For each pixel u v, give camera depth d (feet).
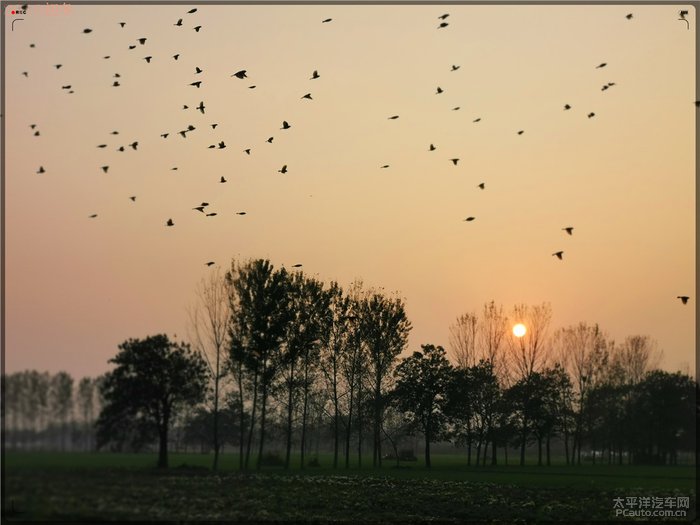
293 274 384.27
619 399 535.19
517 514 230.89
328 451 493.77
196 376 229.86
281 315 362.12
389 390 444.14
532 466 471.21
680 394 513.45
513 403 502.38
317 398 412.36
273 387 369.09
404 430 466.29
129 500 171.53
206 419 332.60
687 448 510.99
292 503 219.00
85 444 204.03
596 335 544.62
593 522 221.87
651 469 404.57
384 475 320.70
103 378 214.28
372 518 215.31
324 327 407.23
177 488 194.18
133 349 219.41
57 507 155.22
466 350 506.07
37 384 192.13
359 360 426.10
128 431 212.43
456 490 269.64
